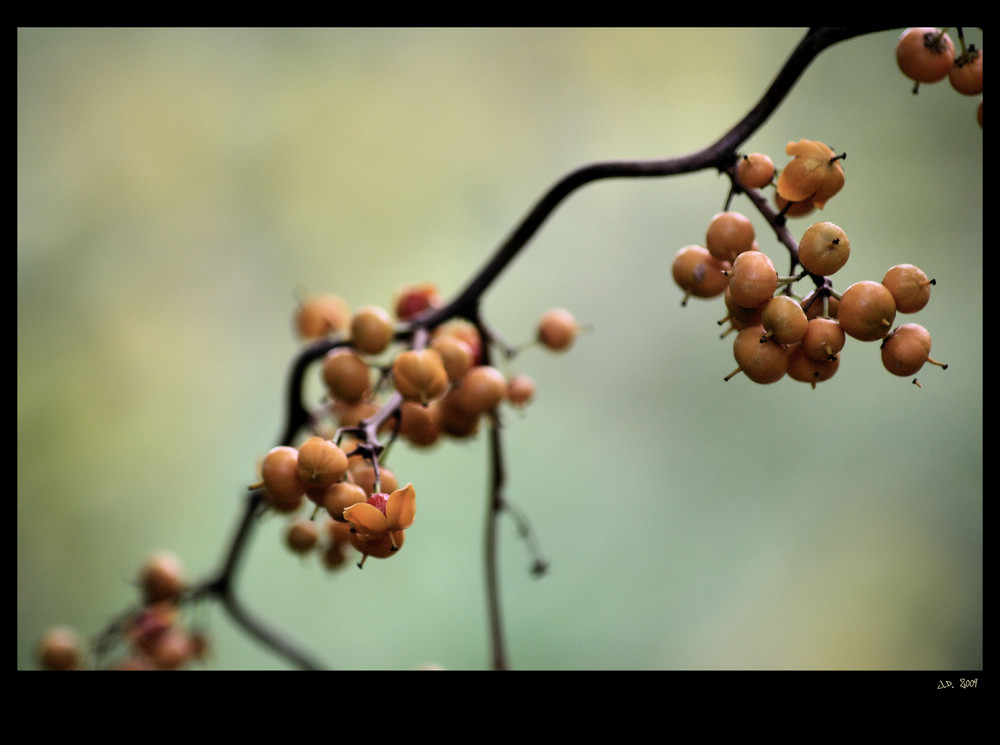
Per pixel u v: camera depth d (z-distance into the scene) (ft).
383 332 1.98
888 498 4.88
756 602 4.65
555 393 5.09
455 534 4.58
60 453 4.77
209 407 5.07
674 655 4.46
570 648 4.38
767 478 4.96
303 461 1.87
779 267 4.82
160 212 5.24
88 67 5.17
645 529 4.77
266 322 5.26
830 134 5.31
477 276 2.02
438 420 2.02
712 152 1.90
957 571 4.65
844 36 1.89
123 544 4.69
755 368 1.85
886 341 1.85
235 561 2.22
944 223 5.17
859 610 4.62
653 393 5.13
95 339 4.98
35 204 4.99
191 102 5.33
